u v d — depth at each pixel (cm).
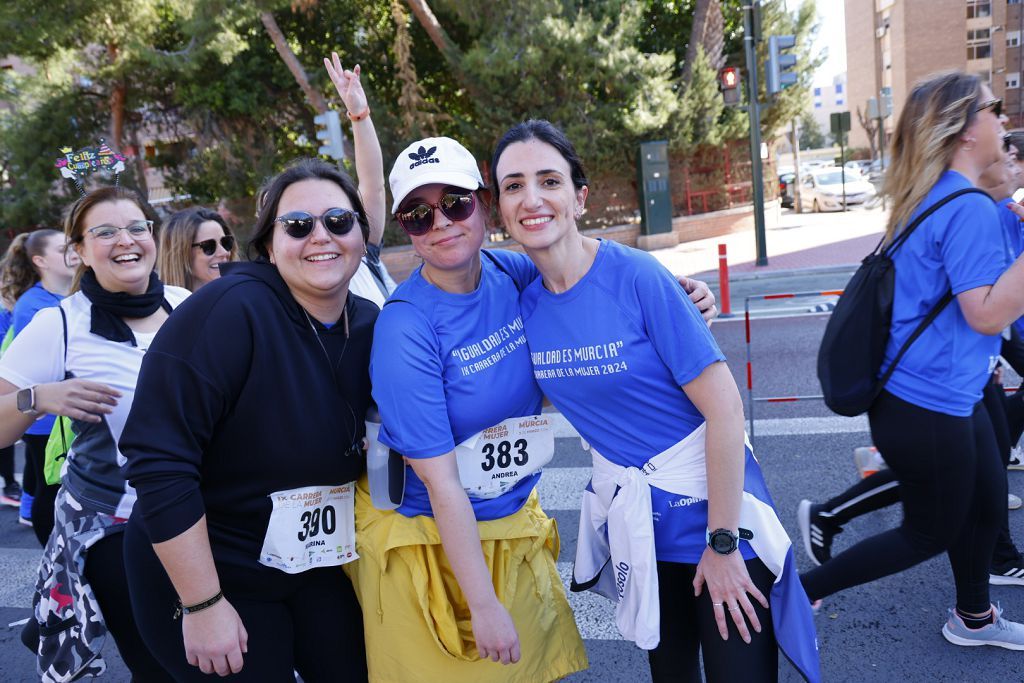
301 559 188
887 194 253
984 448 247
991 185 292
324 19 1920
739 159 2048
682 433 187
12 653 346
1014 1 5191
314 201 183
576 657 209
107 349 224
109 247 226
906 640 291
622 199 1906
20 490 551
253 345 175
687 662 207
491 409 188
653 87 1780
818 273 1270
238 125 1914
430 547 192
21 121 1759
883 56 6091
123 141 1873
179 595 170
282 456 181
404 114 1797
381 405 180
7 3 1412
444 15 1922
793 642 186
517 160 175
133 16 1510
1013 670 267
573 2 1734
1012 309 216
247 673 183
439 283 185
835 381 251
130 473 163
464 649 195
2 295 460
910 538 254
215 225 379
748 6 1319
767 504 189
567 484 491
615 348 179
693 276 1366
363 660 205
